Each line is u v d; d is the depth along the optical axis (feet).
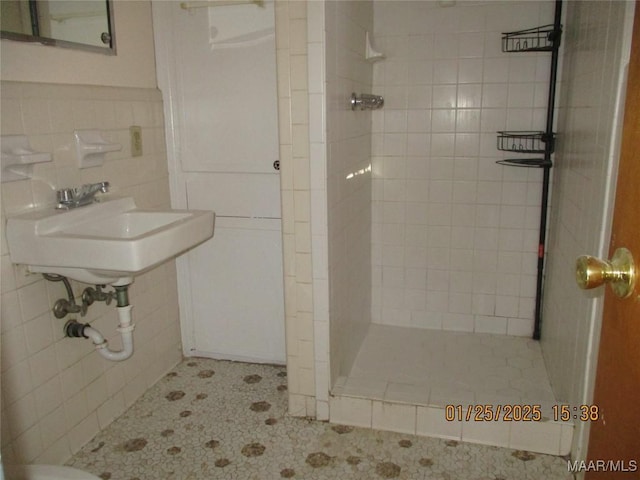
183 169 7.75
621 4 4.73
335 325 6.76
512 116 8.04
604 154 5.02
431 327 9.20
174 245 5.22
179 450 6.19
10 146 4.99
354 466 5.91
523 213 8.34
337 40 6.17
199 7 7.20
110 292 5.99
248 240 7.84
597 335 5.27
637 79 2.41
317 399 6.72
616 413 2.57
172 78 7.46
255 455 6.10
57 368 5.76
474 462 5.97
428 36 8.09
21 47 5.17
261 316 8.09
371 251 9.11
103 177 6.30
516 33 7.64
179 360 8.34
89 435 6.33
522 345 8.52
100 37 6.25
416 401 6.44
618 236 2.60
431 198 8.66
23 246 4.98
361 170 7.96
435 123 8.36
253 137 7.46
